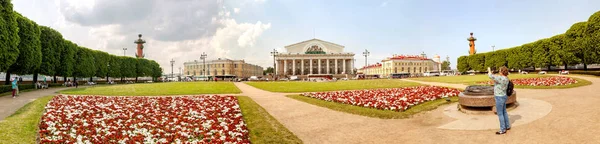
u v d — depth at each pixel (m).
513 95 13.19
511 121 10.89
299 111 16.50
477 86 14.17
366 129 11.44
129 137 10.25
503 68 9.80
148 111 15.88
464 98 13.18
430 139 9.48
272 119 13.73
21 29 38.44
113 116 14.33
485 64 87.75
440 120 12.35
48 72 49.03
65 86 54.12
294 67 147.25
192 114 14.82
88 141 9.59
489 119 11.65
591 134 8.62
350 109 16.22
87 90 35.66
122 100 21.78
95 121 12.92
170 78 125.06
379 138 10.00
